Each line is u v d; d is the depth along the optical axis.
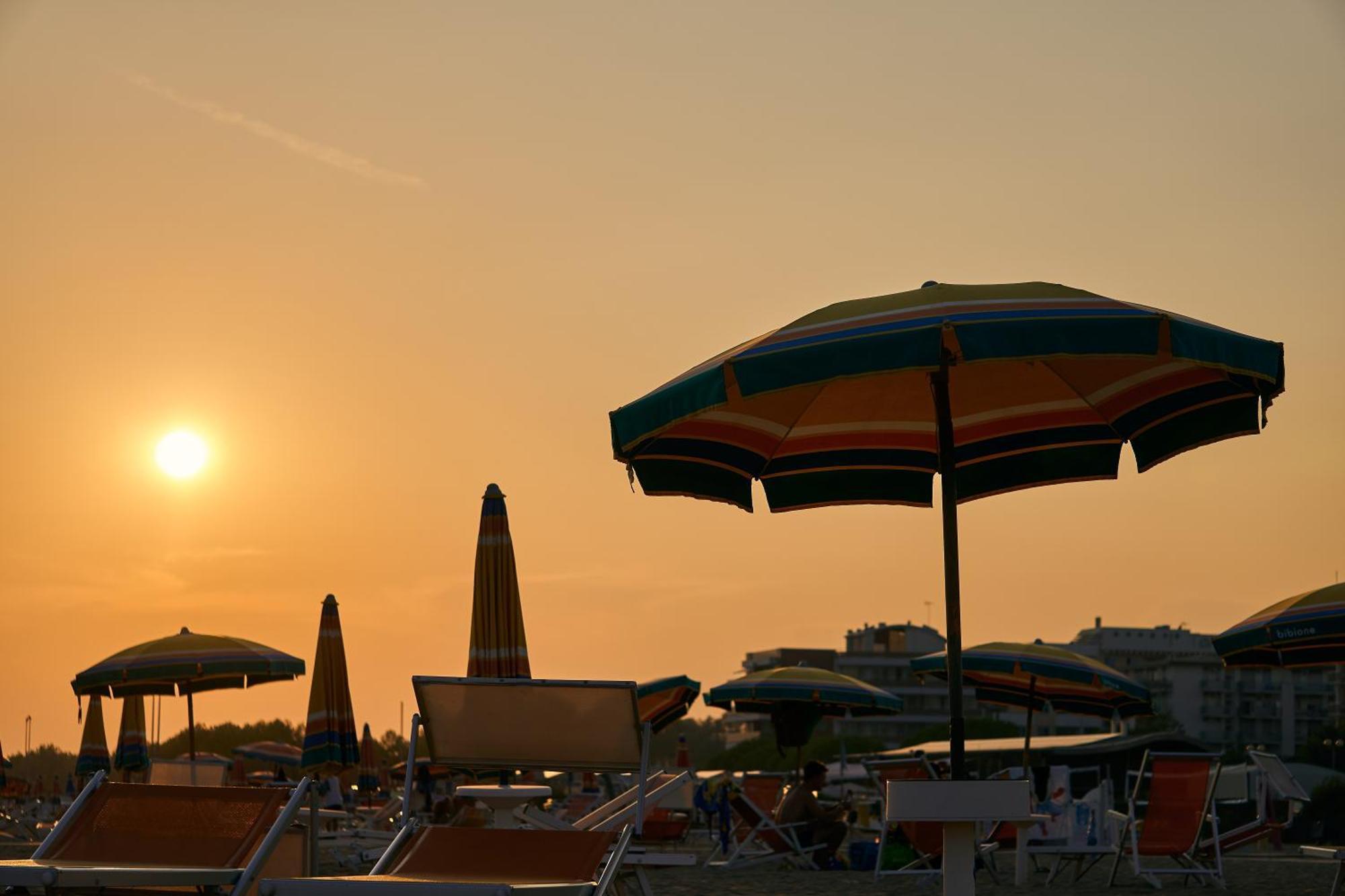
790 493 8.02
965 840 6.35
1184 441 7.18
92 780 5.43
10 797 37.91
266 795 5.36
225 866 5.05
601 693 5.85
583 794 23.58
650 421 5.89
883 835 12.91
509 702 5.93
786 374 5.57
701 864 15.66
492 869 5.11
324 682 15.38
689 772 6.23
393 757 56.56
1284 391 6.19
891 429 7.98
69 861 5.06
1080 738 47.69
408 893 4.38
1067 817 13.69
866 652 144.62
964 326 5.48
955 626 6.50
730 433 7.50
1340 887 10.24
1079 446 7.86
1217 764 11.91
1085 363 7.39
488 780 13.59
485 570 11.20
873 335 5.54
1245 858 19.19
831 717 19.33
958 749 6.37
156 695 17.88
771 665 139.62
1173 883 12.57
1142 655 136.25
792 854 14.70
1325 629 11.14
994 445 7.97
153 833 5.22
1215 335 5.65
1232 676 129.12
